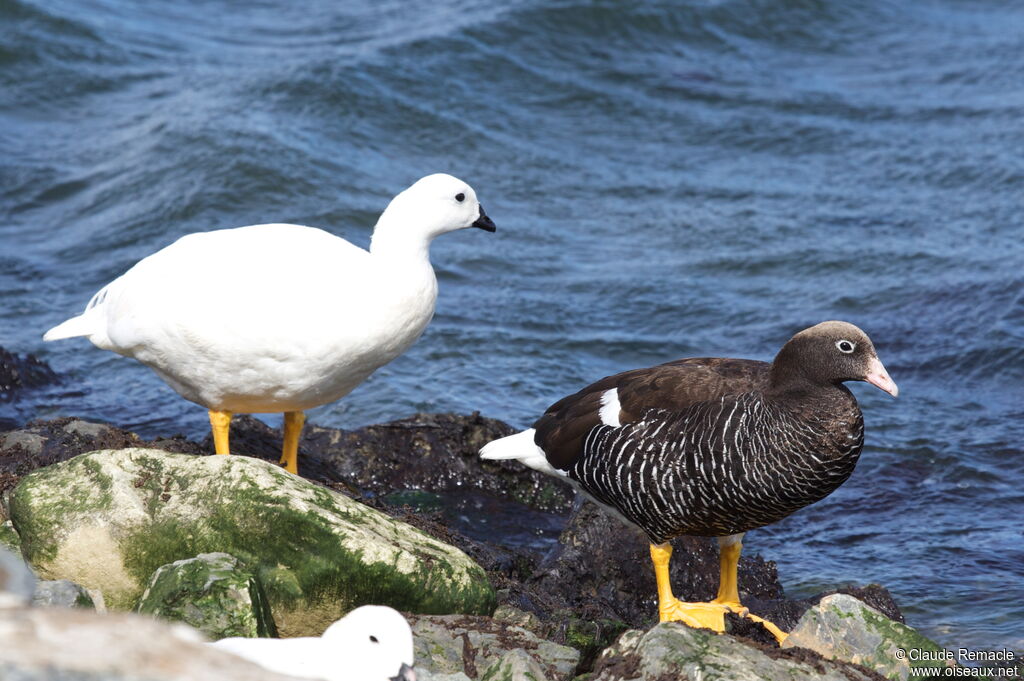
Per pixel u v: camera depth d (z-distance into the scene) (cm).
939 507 1299
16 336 1609
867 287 1845
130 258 1859
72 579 836
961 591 1116
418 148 2280
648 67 2697
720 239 2025
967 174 2266
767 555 1207
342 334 964
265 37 2764
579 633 931
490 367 1585
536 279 1864
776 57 2869
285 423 1098
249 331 949
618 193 2200
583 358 1645
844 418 867
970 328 1703
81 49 2536
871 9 3120
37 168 2128
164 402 1488
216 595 743
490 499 1284
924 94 2686
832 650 833
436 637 816
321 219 1994
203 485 844
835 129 2484
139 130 2238
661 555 954
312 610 819
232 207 1995
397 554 826
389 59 2484
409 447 1293
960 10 3244
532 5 2728
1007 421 1480
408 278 997
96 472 859
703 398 896
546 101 2514
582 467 949
